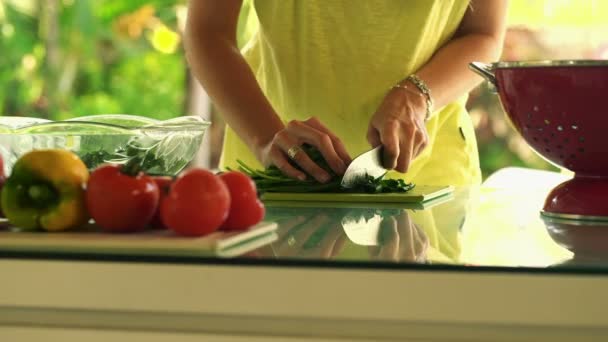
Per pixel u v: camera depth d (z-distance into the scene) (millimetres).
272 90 2271
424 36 2135
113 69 6445
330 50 2168
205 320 974
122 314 987
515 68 1256
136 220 1062
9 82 6414
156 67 6438
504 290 904
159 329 985
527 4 5117
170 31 6402
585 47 5160
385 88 2170
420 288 917
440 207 1499
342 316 932
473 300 910
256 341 965
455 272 912
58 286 979
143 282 966
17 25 6410
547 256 981
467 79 2027
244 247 1041
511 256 986
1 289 988
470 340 928
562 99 1227
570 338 911
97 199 1057
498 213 1398
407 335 940
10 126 1610
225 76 1956
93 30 6395
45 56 6430
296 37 2178
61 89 6441
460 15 2148
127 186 1056
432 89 1930
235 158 2301
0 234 1060
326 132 1708
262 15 2184
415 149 1794
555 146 1286
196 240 1003
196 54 2018
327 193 1630
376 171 1704
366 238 1129
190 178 1039
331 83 2189
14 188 1079
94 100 6457
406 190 1668
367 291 925
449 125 2246
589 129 1232
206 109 6387
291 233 1170
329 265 937
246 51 2383
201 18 2039
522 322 905
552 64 1213
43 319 1003
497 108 5633
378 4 2102
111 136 1578
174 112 6449
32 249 1013
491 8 2133
